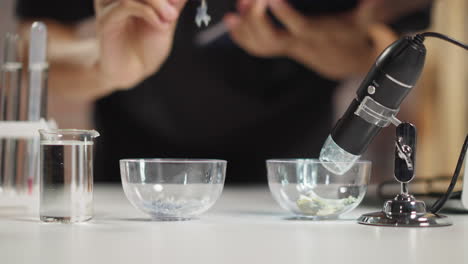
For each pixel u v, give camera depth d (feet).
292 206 2.52
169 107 5.28
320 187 2.50
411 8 5.22
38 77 2.78
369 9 5.15
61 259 1.82
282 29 5.21
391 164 5.26
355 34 5.20
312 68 5.24
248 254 1.88
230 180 5.36
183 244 2.01
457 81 5.34
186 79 5.25
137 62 5.09
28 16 5.12
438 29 5.26
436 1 5.22
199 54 5.24
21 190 2.80
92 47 5.09
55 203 2.41
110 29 5.00
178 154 5.32
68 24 5.09
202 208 2.48
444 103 5.38
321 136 5.30
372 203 3.08
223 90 5.29
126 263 1.78
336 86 5.26
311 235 2.16
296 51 5.24
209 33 5.22
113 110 5.24
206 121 5.32
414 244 2.02
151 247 1.96
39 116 2.78
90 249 1.94
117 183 5.31
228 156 5.35
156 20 4.97
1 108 2.81
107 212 2.78
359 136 2.36
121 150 5.28
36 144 2.75
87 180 2.44
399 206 2.38
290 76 5.27
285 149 5.32
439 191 3.02
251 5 5.19
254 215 2.68
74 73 5.14
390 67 2.28
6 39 2.81
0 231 2.23
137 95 5.23
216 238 2.10
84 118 5.21
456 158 5.39
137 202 2.47
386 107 2.32
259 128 5.33
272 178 2.55
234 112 5.32
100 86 5.17
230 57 5.26
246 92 5.30
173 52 5.22
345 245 2.00
